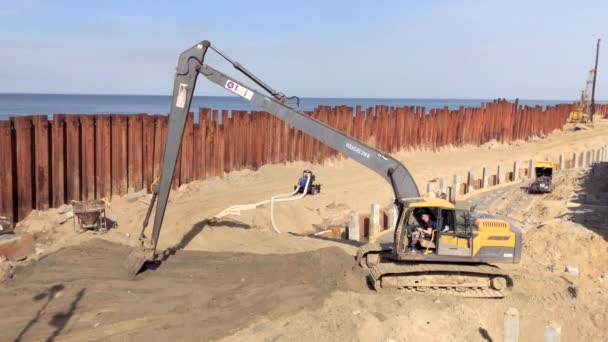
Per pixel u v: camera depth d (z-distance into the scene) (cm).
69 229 1591
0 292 1147
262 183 2336
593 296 1304
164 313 1063
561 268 1562
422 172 3034
